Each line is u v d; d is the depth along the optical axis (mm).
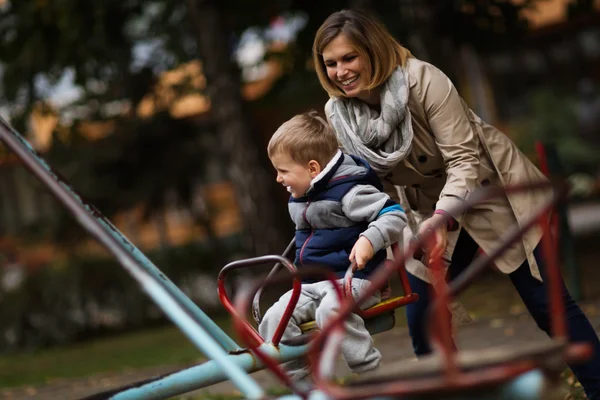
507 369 2885
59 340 18703
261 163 19359
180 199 22656
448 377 2898
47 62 18234
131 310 19641
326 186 4977
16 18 17734
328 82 5383
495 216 5328
